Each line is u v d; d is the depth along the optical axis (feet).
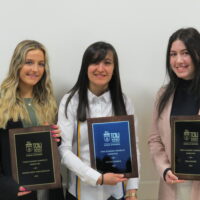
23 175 4.02
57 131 4.21
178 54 4.29
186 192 4.31
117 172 4.20
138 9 5.60
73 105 4.53
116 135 4.19
